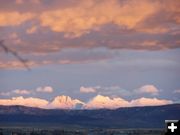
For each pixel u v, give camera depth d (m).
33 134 124.12
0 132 120.12
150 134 120.12
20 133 124.38
